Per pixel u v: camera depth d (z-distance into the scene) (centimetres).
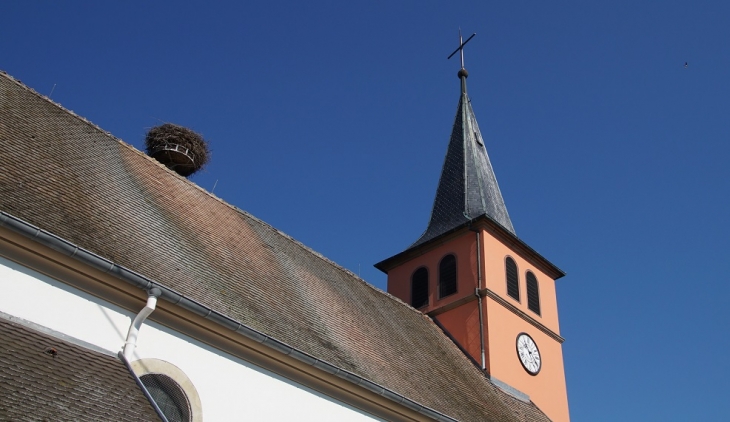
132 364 1143
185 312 1228
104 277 1134
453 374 2075
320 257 2119
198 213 1712
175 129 2008
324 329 1612
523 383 2455
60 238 1077
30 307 1045
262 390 1317
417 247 2812
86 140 1617
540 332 2698
